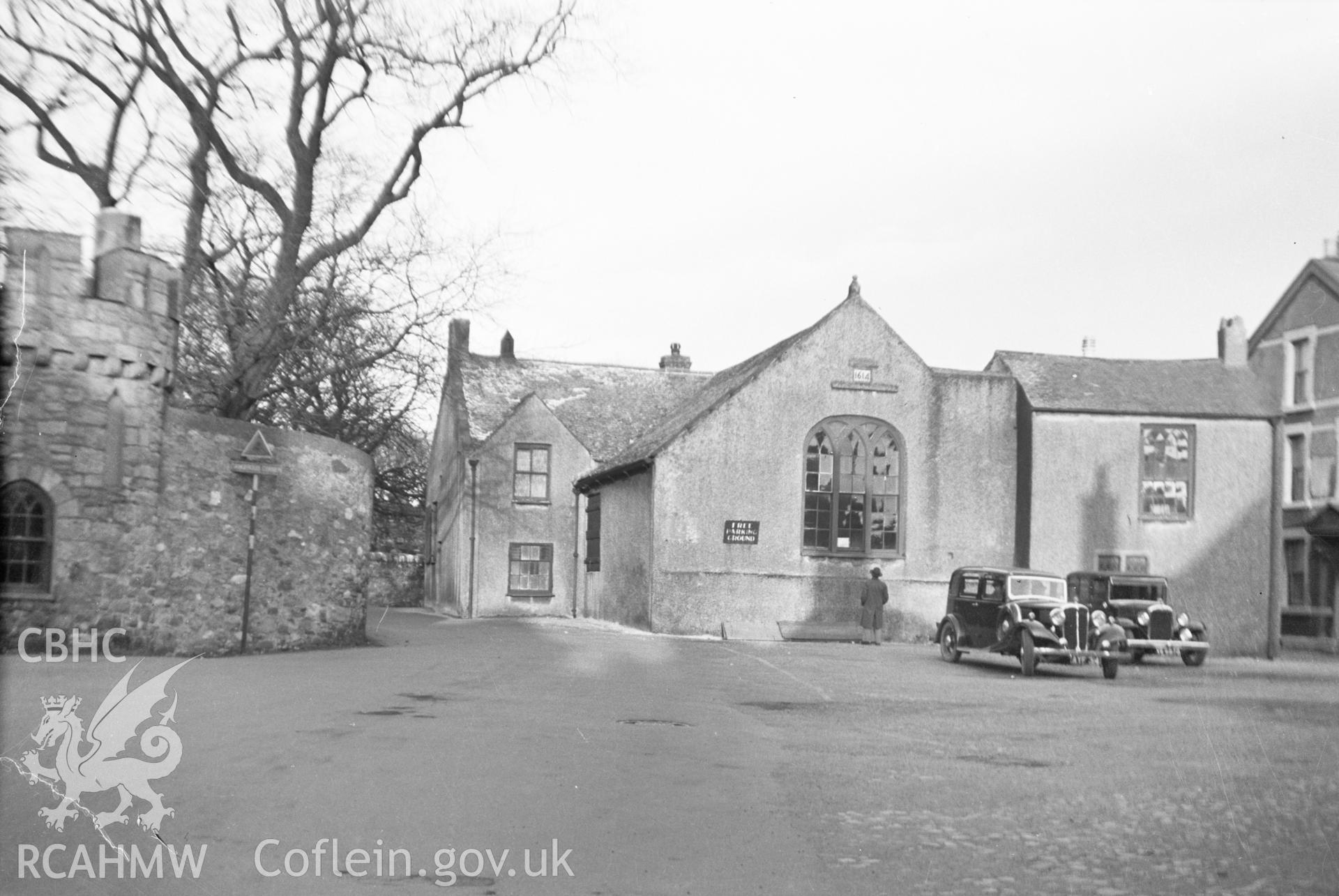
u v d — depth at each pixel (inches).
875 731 509.0
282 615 810.8
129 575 691.4
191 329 1009.5
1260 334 790.5
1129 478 1242.0
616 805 324.2
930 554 1259.8
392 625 1301.7
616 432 1692.9
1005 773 401.7
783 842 289.4
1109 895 248.5
